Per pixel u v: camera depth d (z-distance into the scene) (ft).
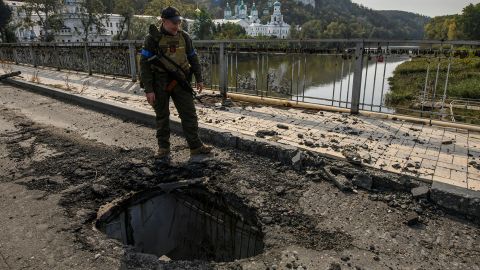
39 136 18.28
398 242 9.27
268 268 8.35
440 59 17.88
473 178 11.72
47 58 47.98
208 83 27.58
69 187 12.60
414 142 15.34
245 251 11.55
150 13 285.43
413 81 90.94
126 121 21.02
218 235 12.61
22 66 53.21
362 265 8.38
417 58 18.37
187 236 13.70
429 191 11.09
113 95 26.86
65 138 17.90
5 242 9.46
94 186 12.31
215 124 18.29
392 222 10.14
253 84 24.57
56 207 11.27
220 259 12.63
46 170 13.98
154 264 8.62
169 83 14.06
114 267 8.49
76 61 42.16
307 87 36.91
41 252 9.04
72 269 8.39
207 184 12.63
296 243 9.32
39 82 34.06
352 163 13.16
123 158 15.08
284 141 15.55
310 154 14.05
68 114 22.95
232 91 25.80
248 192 11.94
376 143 15.25
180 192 13.41
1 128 19.79
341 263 8.45
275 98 23.38
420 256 8.71
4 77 37.68
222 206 12.35
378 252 8.86
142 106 22.61
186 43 14.24
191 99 14.61
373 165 12.90
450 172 12.23
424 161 13.24
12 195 12.05
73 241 9.53
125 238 12.04
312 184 12.39
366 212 10.66
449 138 15.79
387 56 18.71
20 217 10.69
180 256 14.03
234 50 24.17
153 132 18.80
